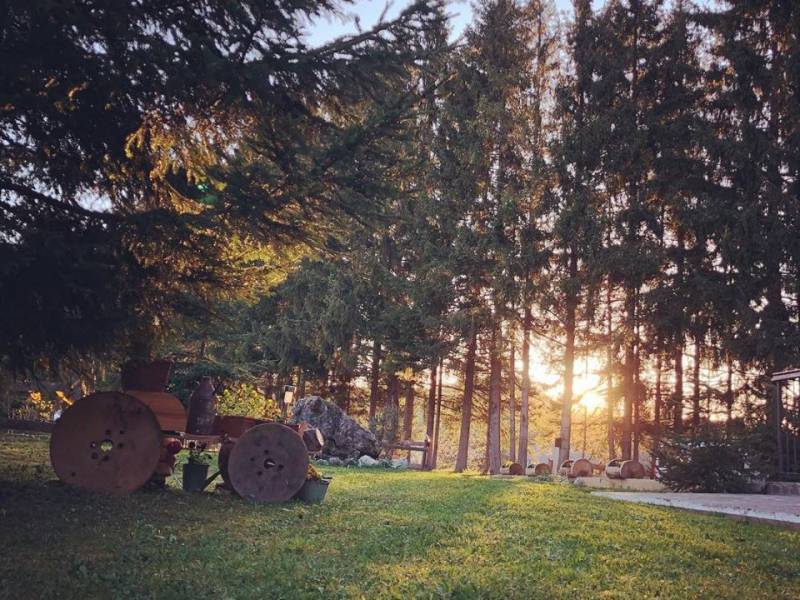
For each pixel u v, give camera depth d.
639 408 30.00
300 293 37.41
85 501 8.51
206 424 10.43
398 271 34.50
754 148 25.30
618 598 5.06
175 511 8.42
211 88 7.20
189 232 7.49
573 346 28.03
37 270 7.23
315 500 10.21
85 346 8.17
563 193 28.05
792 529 9.06
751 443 16.66
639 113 28.14
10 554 5.64
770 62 26.30
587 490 16.77
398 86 7.86
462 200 29.59
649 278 26.78
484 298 29.56
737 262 24.91
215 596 4.79
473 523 8.60
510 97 30.16
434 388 34.81
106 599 4.61
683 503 11.96
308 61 7.44
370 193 7.76
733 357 25.09
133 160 8.29
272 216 7.83
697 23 28.61
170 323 9.59
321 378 39.59
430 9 7.52
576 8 29.69
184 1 7.48
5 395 9.61
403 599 4.79
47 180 8.54
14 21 6.38
